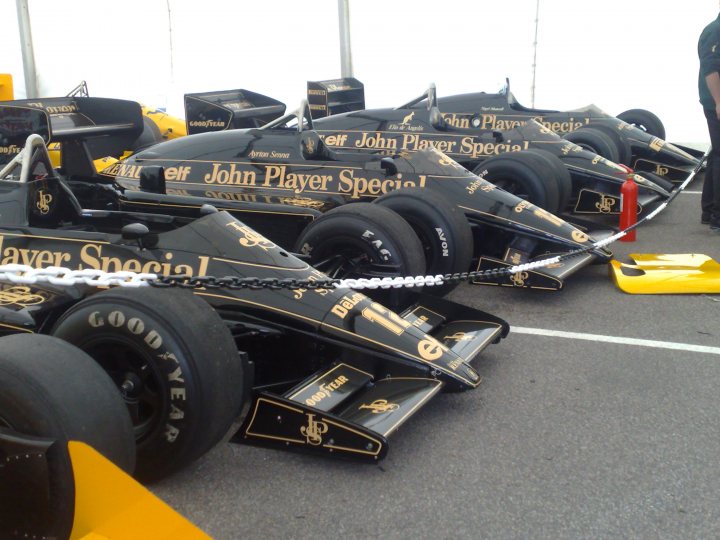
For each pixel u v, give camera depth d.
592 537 2.68
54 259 3.62
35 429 2.34
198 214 4.71
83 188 4.62
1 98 11.65
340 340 3.43
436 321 4.26
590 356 4.32
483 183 5.73
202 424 2.84
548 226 5.51
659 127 10.48
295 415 3.11
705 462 3.17
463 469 3.12
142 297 2.86
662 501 2.89
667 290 5.47
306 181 5.85
